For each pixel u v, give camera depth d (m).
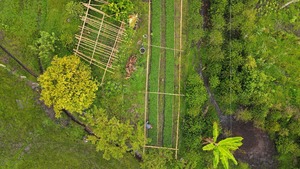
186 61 18.14
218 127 18.14
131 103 17.75
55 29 17.22
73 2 16.94
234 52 17.86
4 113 17.05
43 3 17.17
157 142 17.92
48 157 17.31
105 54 17.23
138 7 17.62
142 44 17.75
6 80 17.08
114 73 17.48
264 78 17.98
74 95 16.08
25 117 17.20
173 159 17.84
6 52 17.12
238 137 16.97
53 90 15.98
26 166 17.14
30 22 17.11
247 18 17.81
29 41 17.14
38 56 17.22
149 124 17.83
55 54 17.28
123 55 17.47
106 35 17.12
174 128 18.06
